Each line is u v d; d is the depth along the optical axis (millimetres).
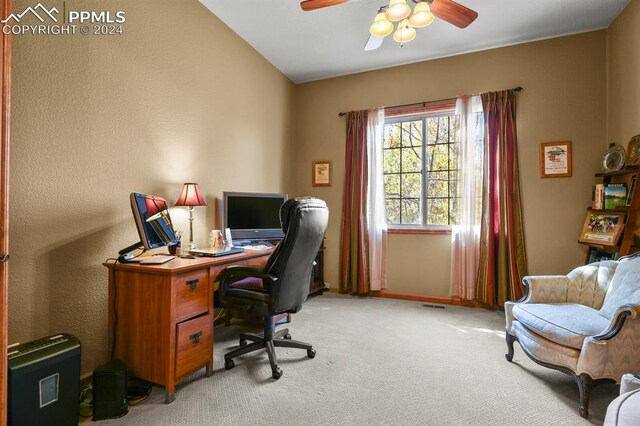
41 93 1606
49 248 1647
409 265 3695
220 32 2889
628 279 1750
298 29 3041
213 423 1459
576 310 1859
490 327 2754
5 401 1065
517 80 3260
